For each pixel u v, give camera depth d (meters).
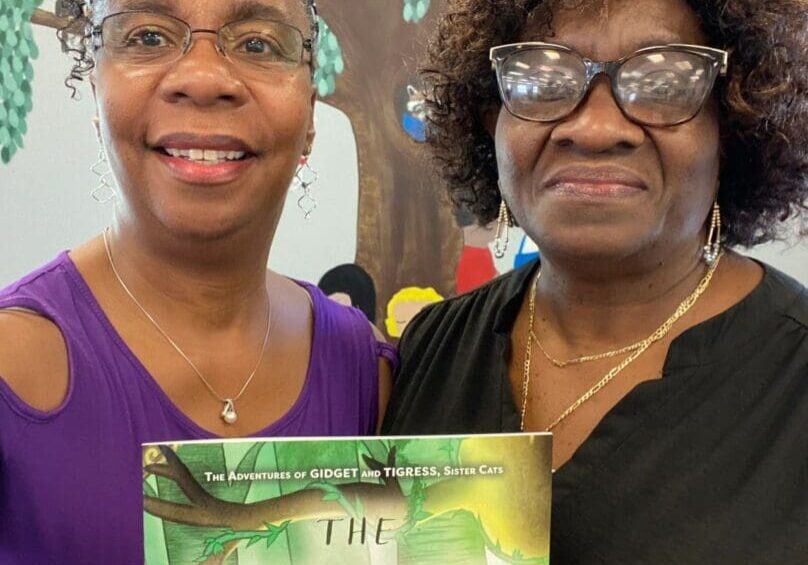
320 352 1.08
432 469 0.73
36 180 1.71
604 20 0.84
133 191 0.91
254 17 0.89
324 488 0.72
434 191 1.83
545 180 0.88
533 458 0.74
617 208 0.85
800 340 0.88
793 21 0.89
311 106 1.00
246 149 0.90
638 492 0.84
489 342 1.05
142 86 0.86
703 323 0.90
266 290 1.08
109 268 0.97
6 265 1.71
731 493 0.81
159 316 0.96
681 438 0.86
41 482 0.84
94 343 0.91
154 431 0.91
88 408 0.88
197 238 0.91
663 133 0.85
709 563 0.79
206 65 0.86
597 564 0.84
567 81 0.85
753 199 0.99
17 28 1.67
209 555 0.71
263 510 0.72
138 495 0.88
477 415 1.01
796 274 1.90
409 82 1.79
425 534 0.73
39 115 1.69
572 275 0.94
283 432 1.01
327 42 1.76
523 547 0.74
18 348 0.85
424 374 1.08
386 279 1.84
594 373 0.96
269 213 0.96
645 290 0.93
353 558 0.73
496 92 1.01
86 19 0.92
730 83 0.89
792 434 0.82
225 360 0.98
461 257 1.86
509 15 0.94
